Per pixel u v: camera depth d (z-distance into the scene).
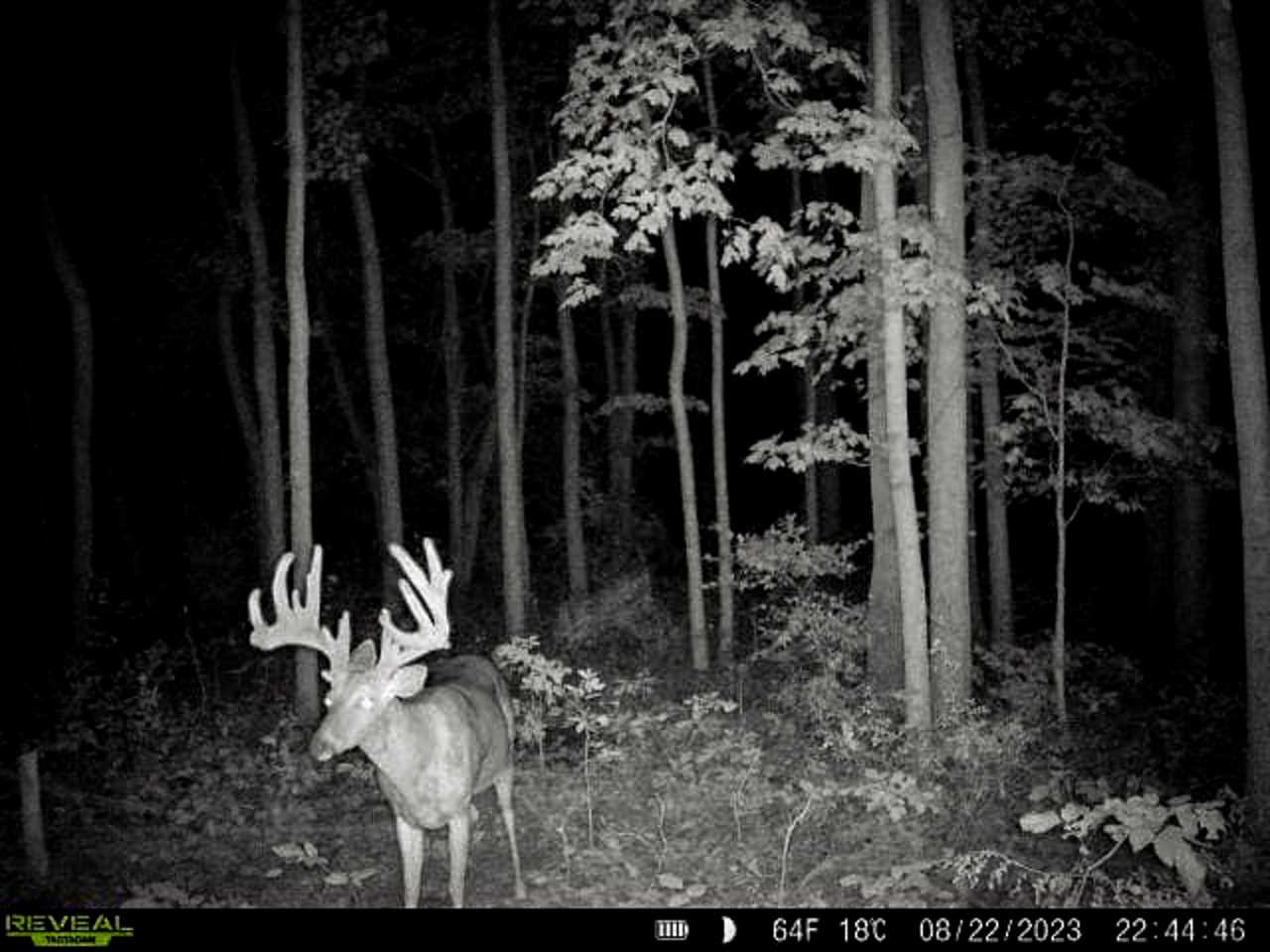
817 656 11.52
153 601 19.19
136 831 8.85
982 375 13.85
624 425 19.38
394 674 6.43
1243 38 14.13
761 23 9.35
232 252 16.88
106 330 19.56
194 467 22.89
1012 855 7.99
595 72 9.51
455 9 16.09
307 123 12.48
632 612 15.67
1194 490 15.24
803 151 9.76
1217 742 11.54
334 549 22.06
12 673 14.03
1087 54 12.84
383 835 8.84
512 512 14.66
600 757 9.04
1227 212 8.80
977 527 24.00
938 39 10.15
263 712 12.12
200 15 15.22
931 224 10.12
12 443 19.22
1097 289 11.51
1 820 9.02
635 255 16.23
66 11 14.85
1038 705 11.09
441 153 19.20
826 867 7.77
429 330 21.02
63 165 16.55
